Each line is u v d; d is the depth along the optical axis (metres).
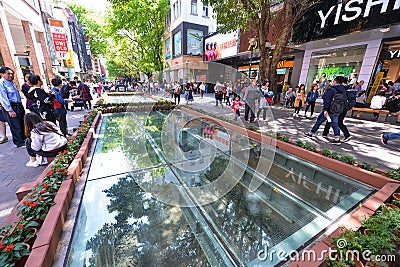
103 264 1.73
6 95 3.80
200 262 1.79
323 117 5.04
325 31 8.02
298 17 8.39
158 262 1.79
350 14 7.07
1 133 4.53
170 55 21.80
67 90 6.08
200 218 2.36
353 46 8.85
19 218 1.87
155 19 18.58
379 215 1.79
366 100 8.73
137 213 2.41
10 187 2.73
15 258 1.39
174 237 2.07
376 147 4.39
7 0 8.88
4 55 8.41
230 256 1.83
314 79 10.89
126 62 33.34
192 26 18.62
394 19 5.99
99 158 3.83
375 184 2.70
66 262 1.66
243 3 7.37
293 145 4.03
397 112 6.91
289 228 2.17
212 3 7.76
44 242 1.52
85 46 43.97
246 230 2.17
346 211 2.35
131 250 1.90
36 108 4.12
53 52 18.58
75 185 2.72
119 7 12.59
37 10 13.10
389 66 8.47
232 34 14.01
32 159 3.36
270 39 10.82
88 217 2.28
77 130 4.73
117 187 2.91
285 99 11.11
